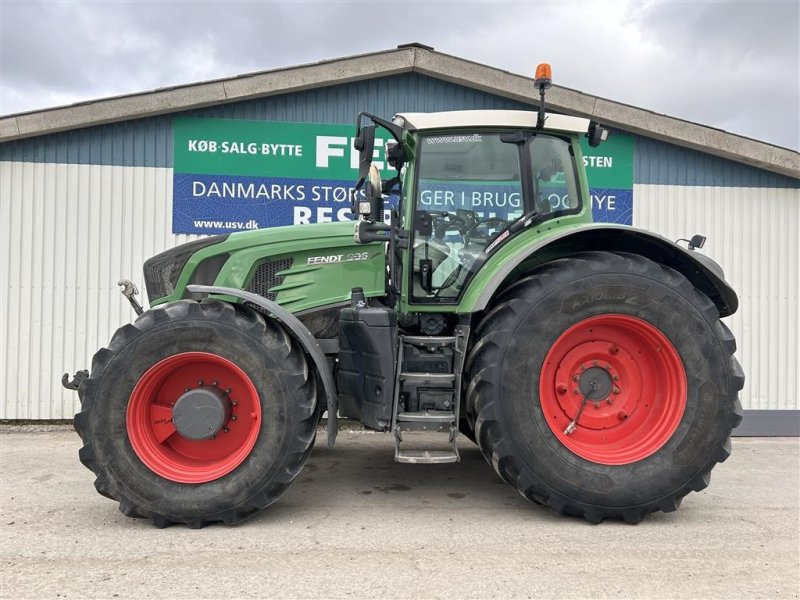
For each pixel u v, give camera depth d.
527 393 3.18
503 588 2.42
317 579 2.48
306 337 3.28
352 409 3.63
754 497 3.79
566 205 3.81
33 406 6.08
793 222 6.66
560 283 3.23
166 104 6.02
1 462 4.55
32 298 6.07
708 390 3.20
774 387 6.57
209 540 2.92
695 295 3.26
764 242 6.64
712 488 4.02
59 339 6.11
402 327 3.83
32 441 5.38
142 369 3.11
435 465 4.55
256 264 3.84
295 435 3.12
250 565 2.62
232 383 3.27
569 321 3.22
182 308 3.19
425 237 3.70
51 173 6.09
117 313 6.18
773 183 6.66
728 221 6.64
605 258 3.28
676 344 3.22
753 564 2.70
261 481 3.08
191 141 6.23
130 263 6.19
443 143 3.72
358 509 3.45
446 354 3.50
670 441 3.19
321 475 4.24
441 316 3.77
